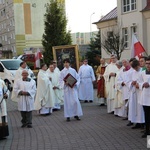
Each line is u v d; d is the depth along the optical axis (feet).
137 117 31.53
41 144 27.37
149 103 27.43
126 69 36.91
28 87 35.04
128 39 108.47
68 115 38.60
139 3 102.78
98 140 28.04
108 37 104.99
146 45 102.53
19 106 35.14
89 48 136.15
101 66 50.24
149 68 27.48
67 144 27.02
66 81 38.58
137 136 29.14
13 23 222.69
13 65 80.28
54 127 34.94
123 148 25.09
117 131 31.65
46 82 43.96
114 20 115.14
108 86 43.09
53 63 49.26
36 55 90.38
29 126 35.24
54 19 120.98
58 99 48.55
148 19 100.89
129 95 32.14
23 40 220.02
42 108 43.96
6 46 239.50
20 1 218.79
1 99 29.55
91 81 57.21
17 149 26.00
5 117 29.94
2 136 29.68
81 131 32.19
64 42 121.70
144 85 27.35
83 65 57.62
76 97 38.83
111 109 42.91
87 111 45.91
